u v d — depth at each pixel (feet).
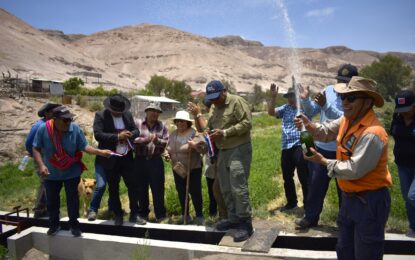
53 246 22.62
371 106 13.03
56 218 22.57
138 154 24.94
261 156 53.67
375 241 12.92
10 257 21.75
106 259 21.18
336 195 28.22
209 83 19.81
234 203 20.36
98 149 21.49
